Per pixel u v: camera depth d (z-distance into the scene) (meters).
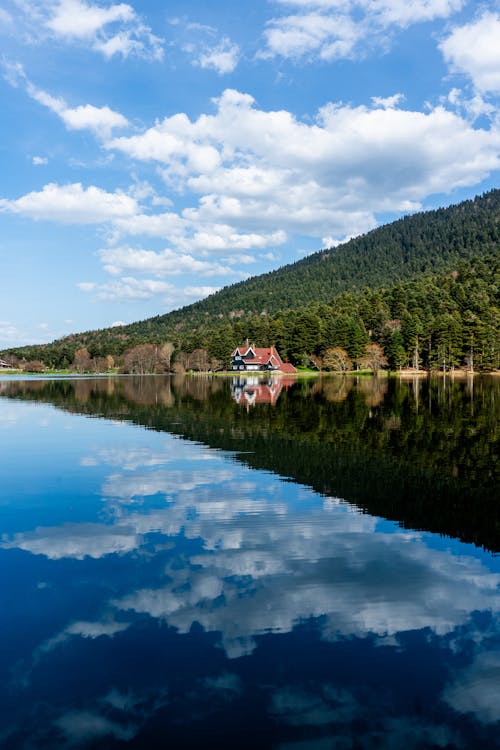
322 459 24.64
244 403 55.50
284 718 7.45
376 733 7.18
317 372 155.62
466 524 15.57
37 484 20.70
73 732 7.19
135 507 17.45
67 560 12.98
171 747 6.91
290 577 11.96
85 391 80.19
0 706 7.71
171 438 31.56
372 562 12.83
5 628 9.80
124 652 9.02
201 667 8.60
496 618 10.22
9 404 57.00
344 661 8.79
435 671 8.52
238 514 16.59
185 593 11.18
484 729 7.27
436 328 139.25
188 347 182.50
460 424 36.59
